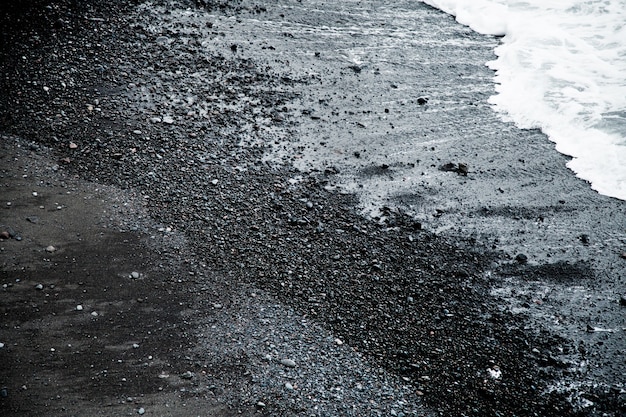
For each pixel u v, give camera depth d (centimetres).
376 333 533
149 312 526
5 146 704
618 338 552
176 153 741
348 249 633
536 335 550
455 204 718
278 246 624
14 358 468
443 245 654
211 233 629
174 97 845
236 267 590
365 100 912
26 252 571
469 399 480
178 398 448
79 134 745
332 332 529
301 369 485
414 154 804
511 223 693
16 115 759
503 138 851
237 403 448
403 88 953
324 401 458
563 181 770
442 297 584
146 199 663
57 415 425
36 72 845
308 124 839
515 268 629
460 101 931
